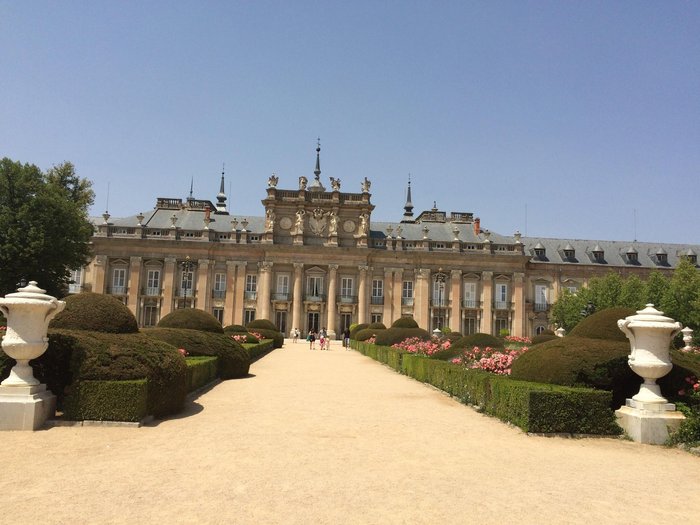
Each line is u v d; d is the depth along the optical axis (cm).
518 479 888
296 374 2552
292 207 7038
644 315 1282
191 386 1747
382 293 6962
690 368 1366
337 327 6856
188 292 6712
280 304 6819
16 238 4459
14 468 884
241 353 2364
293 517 690
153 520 668
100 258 6656
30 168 4744
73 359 1284
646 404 1241
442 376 2006
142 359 1327
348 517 695
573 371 1371
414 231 7381
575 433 1256
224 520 674
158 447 1049
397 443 1132
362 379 2408
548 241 7544
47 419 1230
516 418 1326
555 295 7125
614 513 741
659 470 979
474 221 7500
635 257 7350
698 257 7581
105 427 1216
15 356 1206
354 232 7088
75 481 819
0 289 4544
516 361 1566
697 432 1170
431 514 713
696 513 750
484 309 6950
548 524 692
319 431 1234
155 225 7012
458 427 1326
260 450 1041
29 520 660
